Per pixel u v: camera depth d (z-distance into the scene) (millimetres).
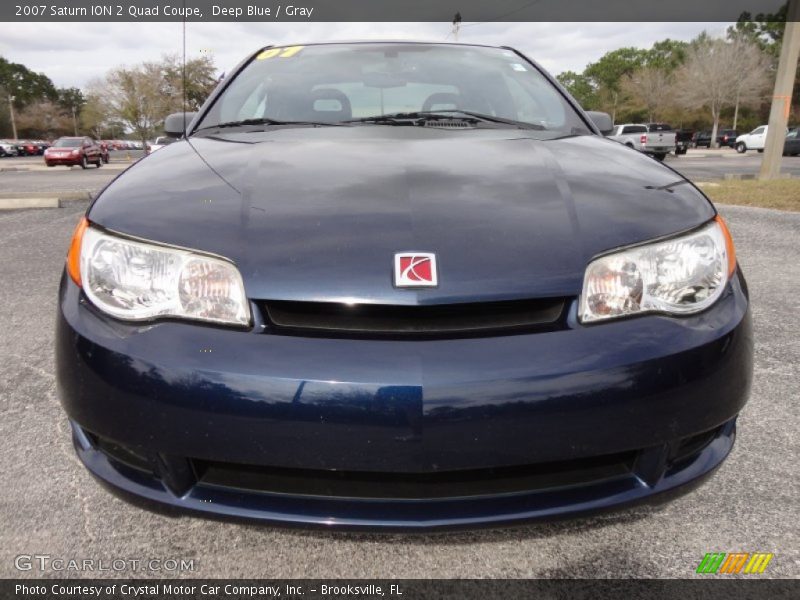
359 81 2400
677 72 49688
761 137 30172
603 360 1244
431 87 2383
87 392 1315
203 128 2193
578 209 1473
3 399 2336
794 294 3689
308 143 1872
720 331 1358
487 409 1194
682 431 1311
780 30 52375
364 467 1218
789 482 1823
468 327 1272
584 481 1325
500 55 2693
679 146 29453
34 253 4875
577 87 76250
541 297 1288
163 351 1258
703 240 1441
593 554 1553
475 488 1288
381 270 1287
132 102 37125
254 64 2570
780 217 6621
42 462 1923
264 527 1283
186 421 1236
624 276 1340
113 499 1752
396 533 1250
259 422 1210
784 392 2393
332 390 1188
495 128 2143
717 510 1708
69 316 1381
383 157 1733
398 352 1215
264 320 1279
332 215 1415
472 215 1425
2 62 79625
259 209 1442
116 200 1526
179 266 1323
